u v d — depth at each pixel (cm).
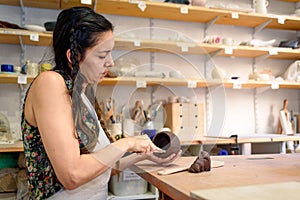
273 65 321
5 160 203
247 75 312
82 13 96
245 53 294
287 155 141
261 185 75
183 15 278
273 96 319
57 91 90
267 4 294
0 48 246
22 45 242
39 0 239
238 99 310
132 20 280
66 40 96
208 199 63
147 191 202
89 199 101
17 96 246
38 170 98
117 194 195
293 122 301
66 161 86
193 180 86
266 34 321
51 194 97
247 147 245
